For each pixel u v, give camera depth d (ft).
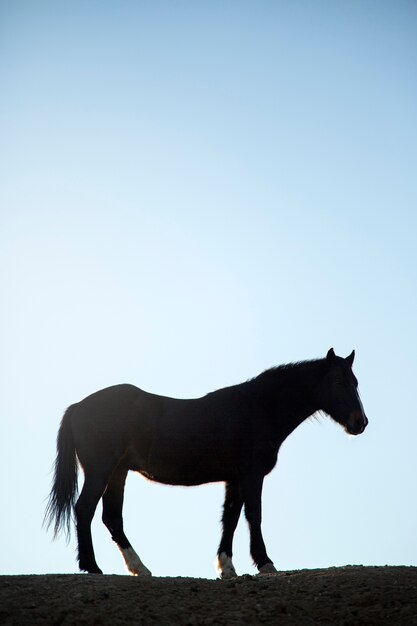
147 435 42.57
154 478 43.34
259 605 30.96
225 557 41.73
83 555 39.73
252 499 41.39
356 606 30.68
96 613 29.89
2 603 30.86
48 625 28.96
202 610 30.58
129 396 43.01
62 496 41.73
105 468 41.45
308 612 30.40
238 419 42.68
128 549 41.96
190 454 42.55
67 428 42.75
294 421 43.65
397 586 32.22
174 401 43.65
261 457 42.24
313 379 43.75
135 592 32.22
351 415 42.96
